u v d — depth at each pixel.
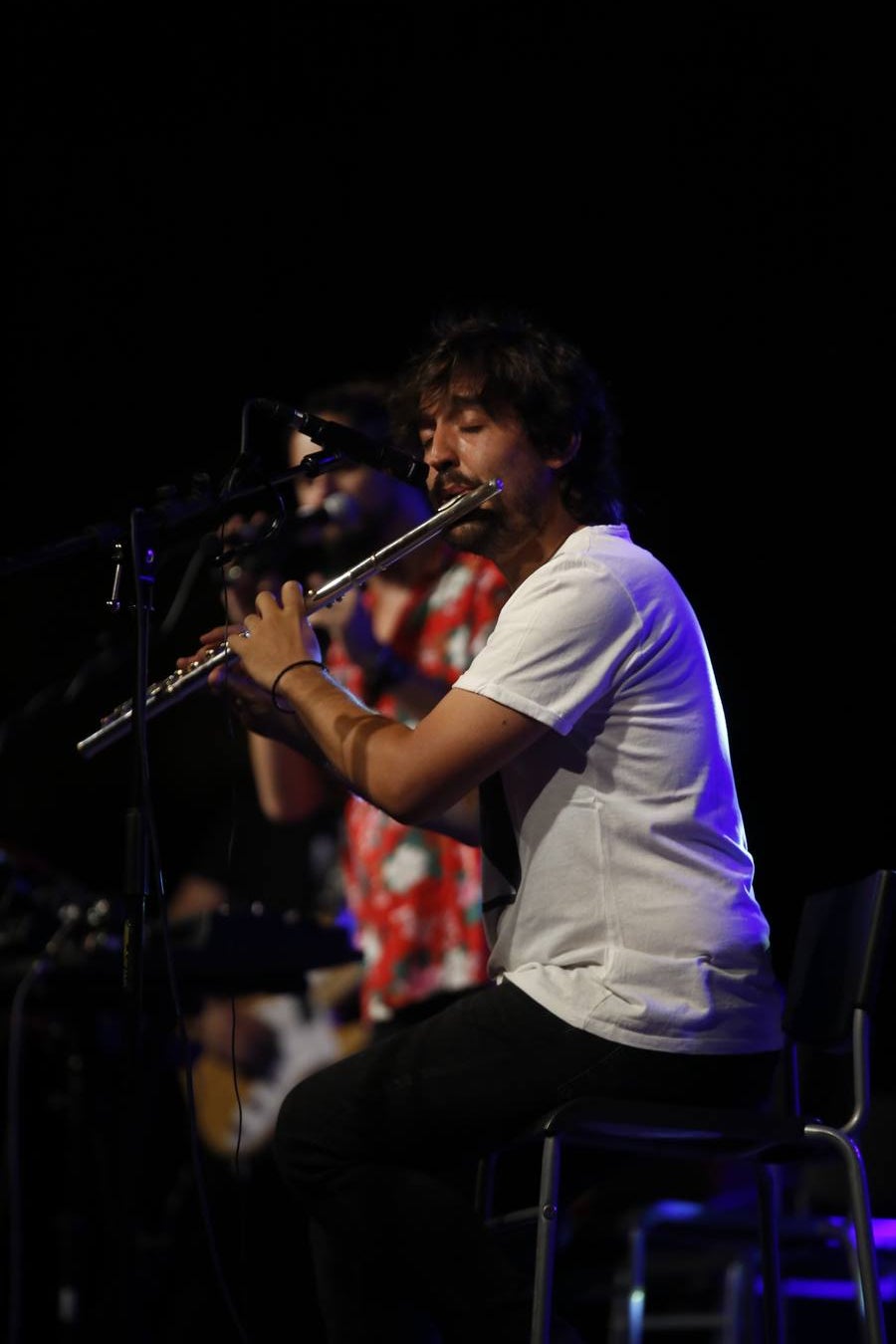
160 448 11.67
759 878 10.16
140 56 10.99
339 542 6.85
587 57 10.37
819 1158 4.98
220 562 5.34
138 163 11.33
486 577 6.84
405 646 6.90
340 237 11.16
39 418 11.77
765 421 10.20
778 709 10.20
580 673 4.66
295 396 11.41
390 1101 4.60
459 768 4.58
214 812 11.24
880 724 10.01
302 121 11.06
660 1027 4.52
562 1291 8.12
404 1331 4.60
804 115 9.98
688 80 10.20
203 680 5.49
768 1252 5.25
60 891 7.03
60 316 11.65
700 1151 4.86
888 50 9.72
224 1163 8.68
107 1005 6.63
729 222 10.23
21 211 11.44
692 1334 9.80
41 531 11.80
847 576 10.05
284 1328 7.83
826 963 5.25
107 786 11.41
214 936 6.33
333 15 10.72
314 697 4.85
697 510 10.29
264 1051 9.00
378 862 6.62
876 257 9.93
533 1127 4.43
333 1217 4.62
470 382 5.06
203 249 11.44
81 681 9.77
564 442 5.07
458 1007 4.76
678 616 4.86
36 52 10.99
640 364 10.42
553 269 10.62
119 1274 4.69
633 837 4.66
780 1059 5.46
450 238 10.89
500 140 10.70
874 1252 4.47
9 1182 7.01
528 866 4.76
